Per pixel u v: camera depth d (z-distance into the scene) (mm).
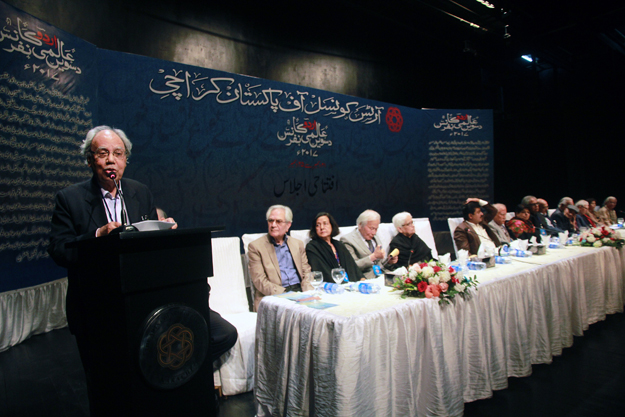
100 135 1620
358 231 3129
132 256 1056
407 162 7219
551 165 9672
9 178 3098
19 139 3180
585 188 9555
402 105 7715
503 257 2787
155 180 4379
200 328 1209
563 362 2510
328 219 2854
